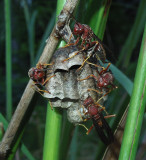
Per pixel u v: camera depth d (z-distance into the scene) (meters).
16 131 0.32
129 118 0.29
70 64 0.32
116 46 1.45
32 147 0.93
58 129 0.32
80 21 0.33
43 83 0.32
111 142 0.33
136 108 0.29
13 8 1.26
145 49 0.29
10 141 0.32
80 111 0.33
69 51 0.32
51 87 0.32
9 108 0.40
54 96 0.32
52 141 0.32
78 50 0.32
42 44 0.36
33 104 0.33
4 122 0.33
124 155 0.29
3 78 1.44
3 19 1.29
